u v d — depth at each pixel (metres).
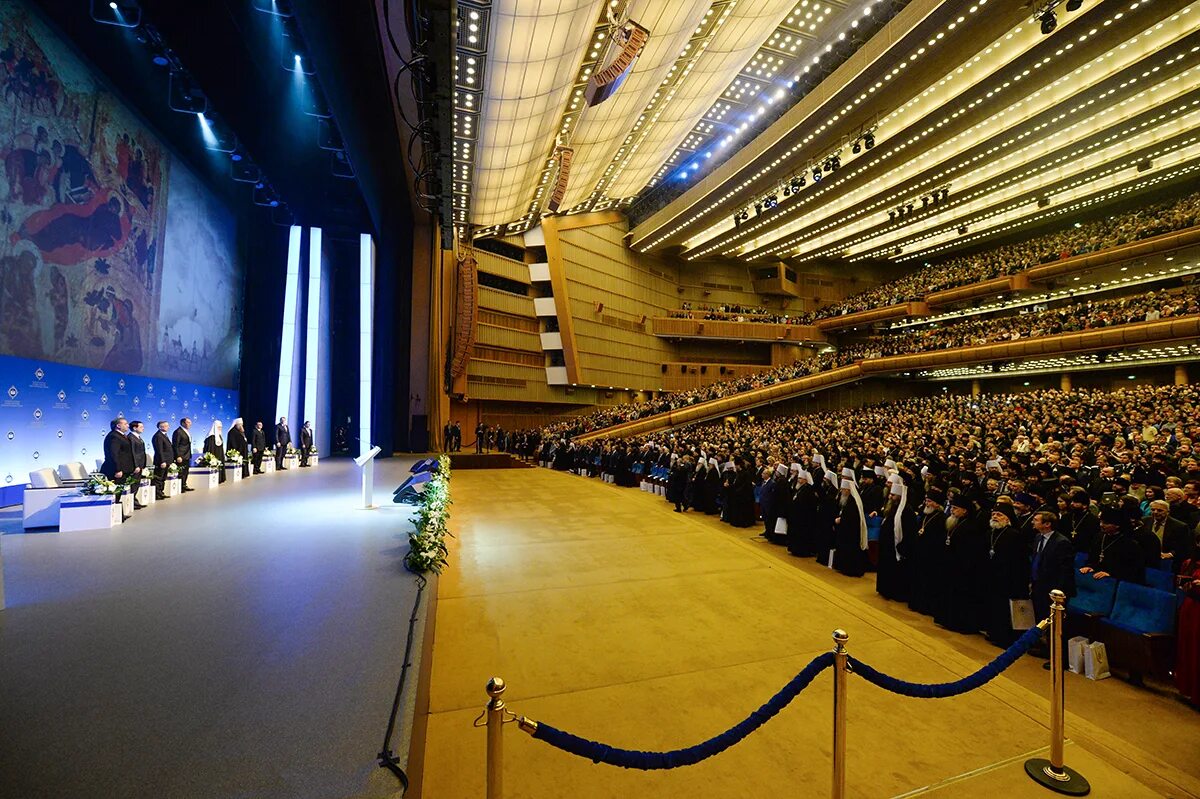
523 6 11.00
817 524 8.88
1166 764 3.70
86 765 2.46
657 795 3.19
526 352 34.62
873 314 41.00
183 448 11.77
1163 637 4.82
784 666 4.86
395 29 12.38
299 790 2.35
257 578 5.41
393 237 22.97
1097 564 5.90
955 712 4.25
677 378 42.66
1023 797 3.32
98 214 11.20
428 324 23.75
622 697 4.25
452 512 11.34
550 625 5.60
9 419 9.14
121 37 11.21
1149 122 22.08
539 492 14.76
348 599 4.84
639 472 17.62
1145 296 28.66
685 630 5.58
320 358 21.05
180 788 2.33
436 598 5.79
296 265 19.25
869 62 18.64
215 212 15.89
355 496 11.11
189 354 14.70
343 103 13.68
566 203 30.48
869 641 5.48
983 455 13.29
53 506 7.77
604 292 37.75
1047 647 5.56
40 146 9.72
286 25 10.79
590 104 15.11
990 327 34.72
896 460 13.79
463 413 31.77
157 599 4.75
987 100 20.28
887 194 29.22
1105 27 16.36
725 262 45.69
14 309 9.27
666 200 36.22
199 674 3.39
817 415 34.72
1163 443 13.86
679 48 17.44
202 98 12.44
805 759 3.58
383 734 2.79
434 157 13.07
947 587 6.21
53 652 3.66
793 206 29.62
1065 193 31.27
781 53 21.66
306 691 3.21
